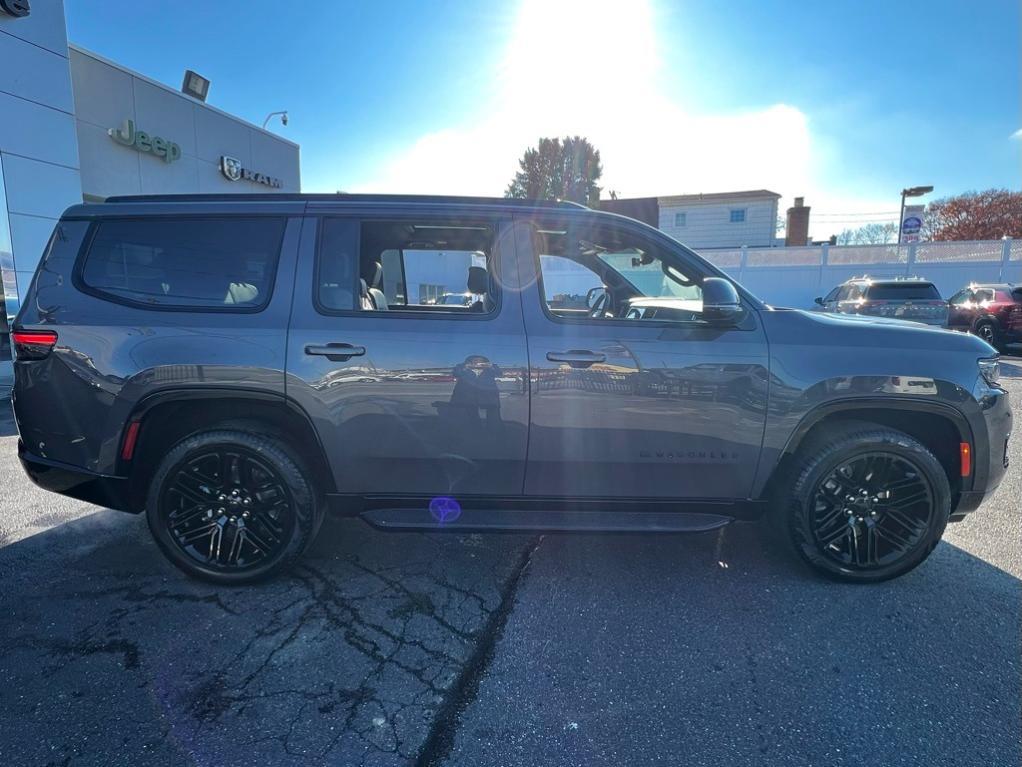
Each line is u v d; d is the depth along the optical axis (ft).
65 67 30.25
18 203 28.63
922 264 65.31
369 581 10.32
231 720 7.00
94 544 11.70
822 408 9.61
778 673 7.88
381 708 7.22
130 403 9.45
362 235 10.02
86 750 6.53
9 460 17.39
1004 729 6.86
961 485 10.00
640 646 8.49
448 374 9.50
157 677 7.76
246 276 9.75
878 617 9.18
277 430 9.89
